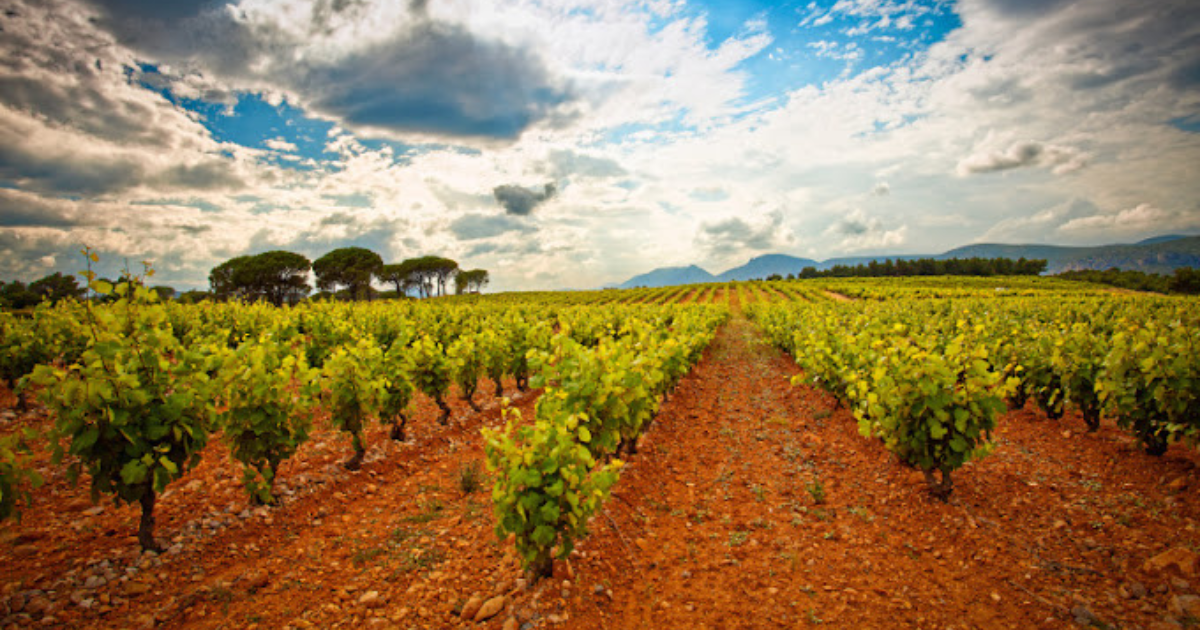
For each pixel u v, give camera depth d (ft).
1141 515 16.51
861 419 20.45
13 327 29.14
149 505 14.83
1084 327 27.22
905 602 13.19
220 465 21.47
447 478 22.24
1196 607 11.85
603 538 16.67
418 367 28.09
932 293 164.14
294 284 207.51
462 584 14.07
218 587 13.41
